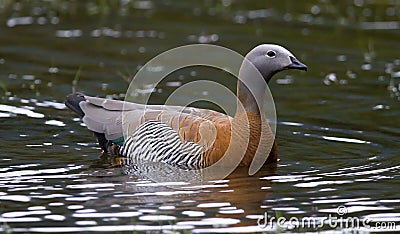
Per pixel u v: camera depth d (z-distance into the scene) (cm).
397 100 1702
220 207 1155
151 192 1209
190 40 2098
